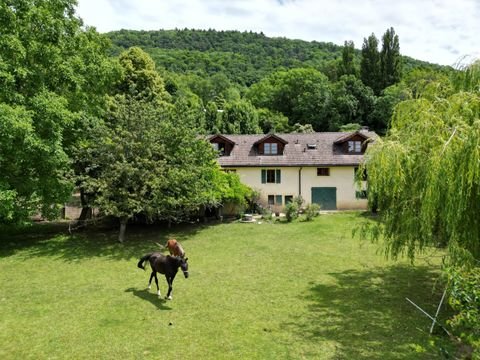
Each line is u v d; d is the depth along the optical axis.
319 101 59.59
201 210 26.02
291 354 8.28
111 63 21.05
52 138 16.69
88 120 19.33
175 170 18.75
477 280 6.39
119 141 18.67
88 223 24.41
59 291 12.71
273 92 67.94
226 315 10.55
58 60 17.50
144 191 18.09
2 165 17.06
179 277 14.21
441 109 9.71
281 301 11.63
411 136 9.77
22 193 17.69
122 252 18.16
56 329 9.66
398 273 14.49
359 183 10.85
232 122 56.38
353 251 17.97
